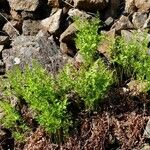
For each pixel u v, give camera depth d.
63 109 1.91
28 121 2.01
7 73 2.21
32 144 1.94
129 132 1.90
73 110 2.00
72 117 1.95
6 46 2.41
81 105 2.01
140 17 2.37
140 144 1.86
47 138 1.94
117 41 2.19
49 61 2.26
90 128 1.93
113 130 1.92
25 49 2.31
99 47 2.21
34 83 1.88
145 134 1.86
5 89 2.14
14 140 2.01
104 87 1.89
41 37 2.37
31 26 2.48
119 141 1.90
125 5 2.48
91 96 1.91
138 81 2.04
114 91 2.04
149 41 2.19
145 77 2.06
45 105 1.84
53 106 1.84
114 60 2.06
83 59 2.15
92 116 1.95
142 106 1.98
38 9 2.52
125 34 2.26
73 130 1.93
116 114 1.97
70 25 2.36
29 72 1.97
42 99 1.86
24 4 2.52
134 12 2.44
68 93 2.00
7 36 2.43
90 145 1.89
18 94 2.06
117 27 2.34
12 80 2.05
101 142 1.89
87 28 2.15
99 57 2.13
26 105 2.05
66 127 1.90
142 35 2.17
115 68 2.09
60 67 2.24
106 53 2.19
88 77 1.91
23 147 1.98
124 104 1.99
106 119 1.94
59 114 1.84
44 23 2.47
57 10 2.50
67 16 2.46
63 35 2.35
